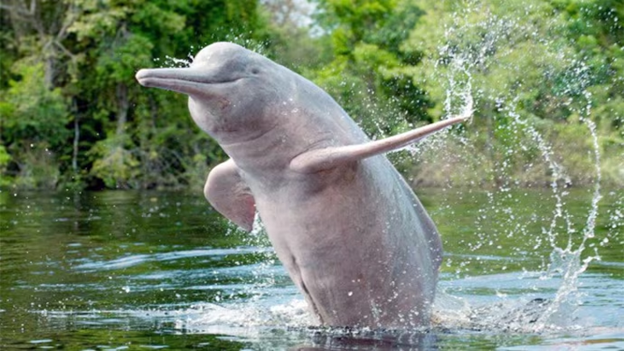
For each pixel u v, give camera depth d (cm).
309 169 994
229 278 1439
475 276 1415
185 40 5134
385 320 1070
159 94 5006
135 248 1831
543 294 1264
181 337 1012
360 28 4928
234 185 1110
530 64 3562
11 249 1836
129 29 5119
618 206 2472
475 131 3606
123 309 1184
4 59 5288
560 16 3631
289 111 1013
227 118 1000
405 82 4206
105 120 5106
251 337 1012
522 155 3534
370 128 4084
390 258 1053
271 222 1052
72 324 1084
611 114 3575
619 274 1385
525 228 1995
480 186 3581
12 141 4981
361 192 1025
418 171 3644
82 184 4969
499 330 1037
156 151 4978
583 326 1049
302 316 1129
